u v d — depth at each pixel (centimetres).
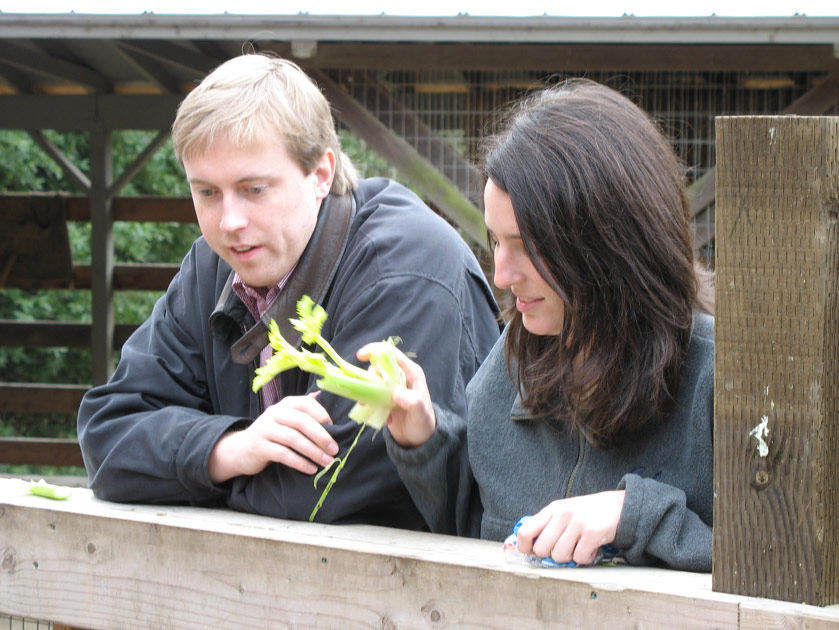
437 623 194
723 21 712
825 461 166
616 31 726
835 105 789
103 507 254
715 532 174
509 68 814
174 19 744
